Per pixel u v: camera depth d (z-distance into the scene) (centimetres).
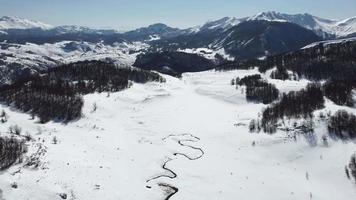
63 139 9631
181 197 7175
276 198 7400
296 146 9919
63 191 6091
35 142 8488
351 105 12975
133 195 6825
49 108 12825
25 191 5738
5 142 7794
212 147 10581
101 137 10694
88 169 7381
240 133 11606
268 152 9994
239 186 7894
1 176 6009
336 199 7425
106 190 6669
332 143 9650
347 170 8375
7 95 14462
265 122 11881
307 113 11762
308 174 8606
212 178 8256
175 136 11631
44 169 6756
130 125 12750
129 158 9031
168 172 8462
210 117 14400
